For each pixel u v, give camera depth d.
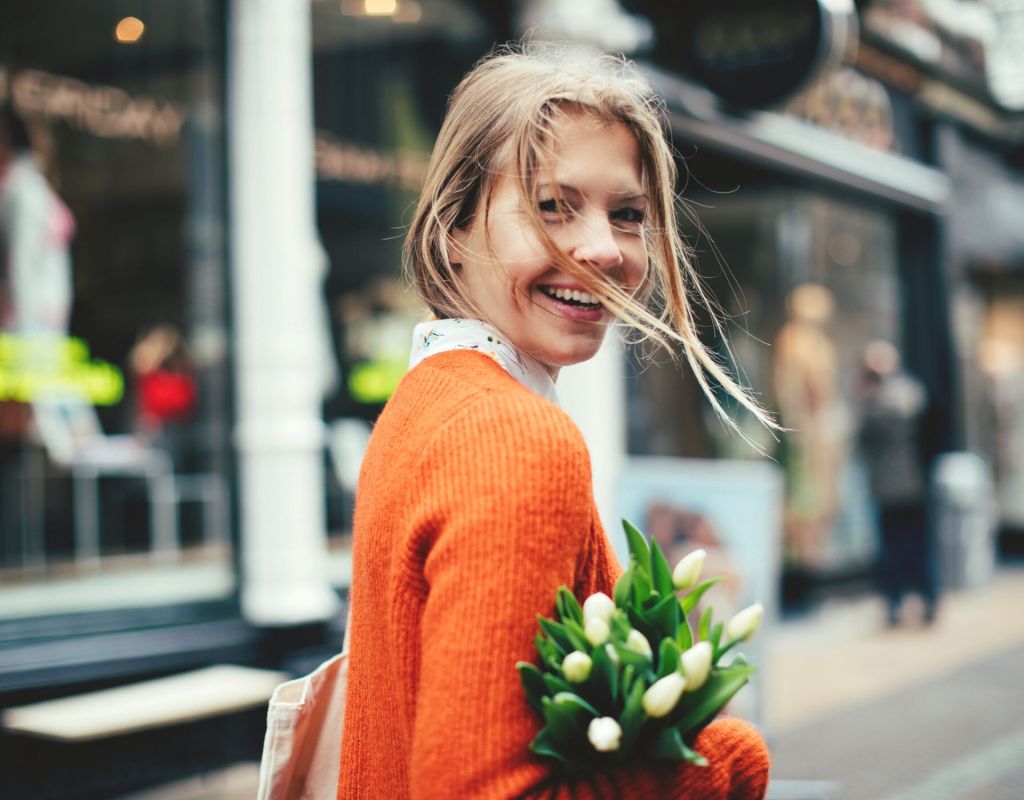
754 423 7.96
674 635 1.02
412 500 1.02
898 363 9.30
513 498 0.95
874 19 7.87
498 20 5.44
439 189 1.20
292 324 4.86
